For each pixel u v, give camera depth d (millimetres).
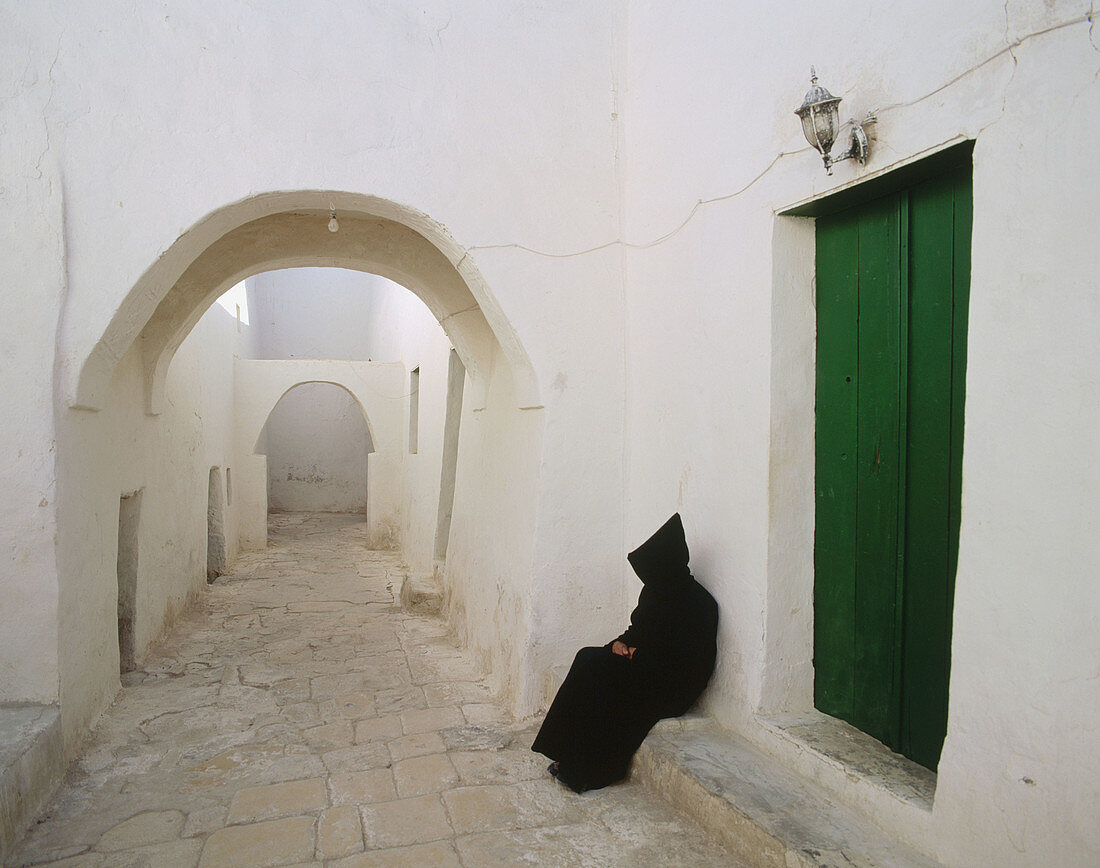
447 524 8586
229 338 11422
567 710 3527
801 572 3326
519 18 4492
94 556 4332
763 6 3324
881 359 2949
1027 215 2145
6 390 3629
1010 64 2197
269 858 2947
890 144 2623
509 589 4926
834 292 3209
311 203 4344
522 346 4434
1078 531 1999
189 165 3930
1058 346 2057
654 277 4324
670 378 4133
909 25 2549
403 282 6383
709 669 3566
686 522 3941
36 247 3672
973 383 2305
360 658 5930
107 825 3217
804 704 3361
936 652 2705
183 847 3033
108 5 3807
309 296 17734
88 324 3760
